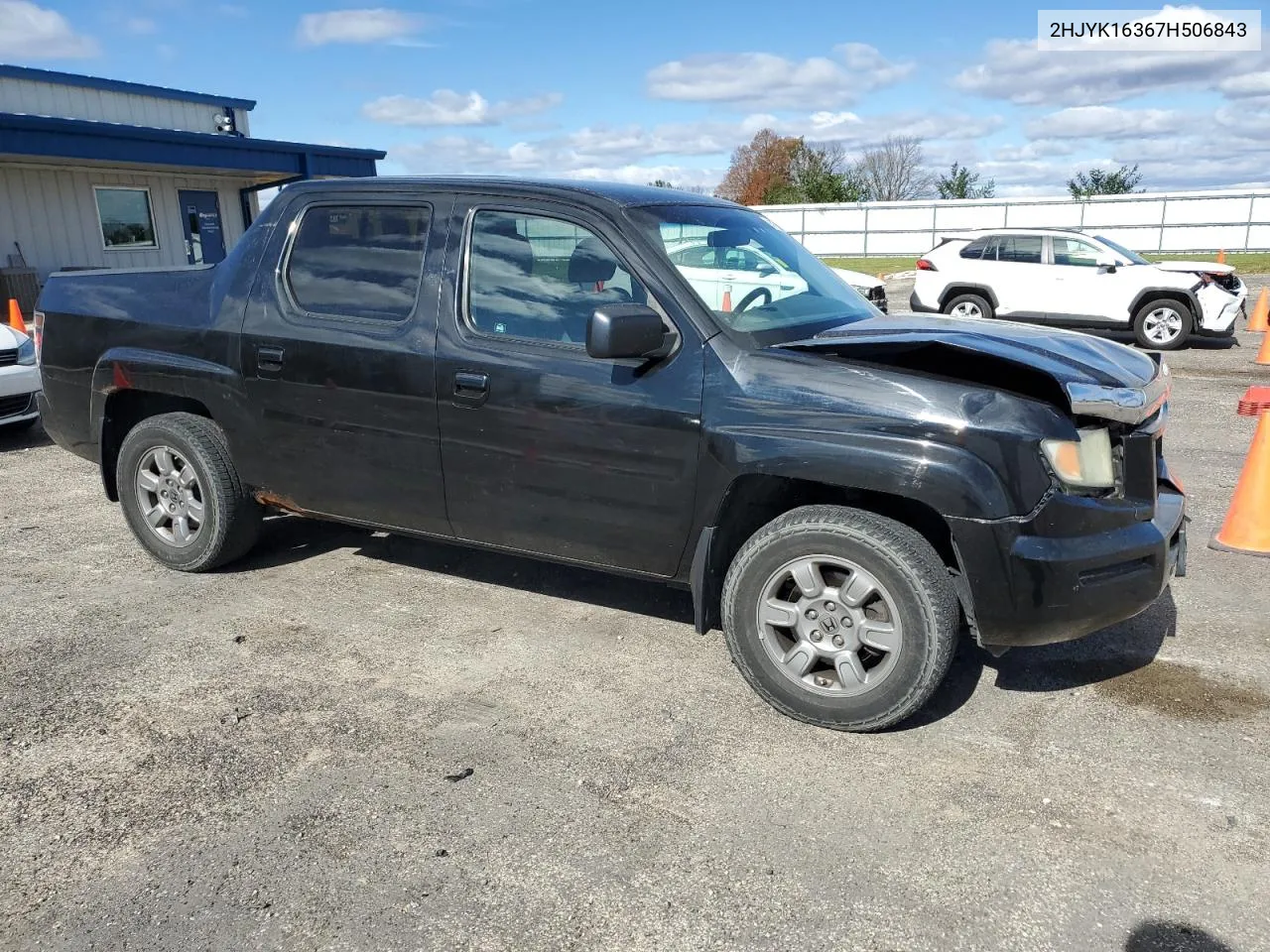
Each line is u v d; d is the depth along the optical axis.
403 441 4.02
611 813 2.91
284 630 4.24
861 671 3.30
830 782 3.08
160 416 4.76
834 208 41.38
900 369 3.27
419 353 3.89
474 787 3.05
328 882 2.61
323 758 3.22
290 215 4.32
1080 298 13.85
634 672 3.85
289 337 4.21
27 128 14.98
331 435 4.20
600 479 3.63
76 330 4.90
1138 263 13.73
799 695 3.40
